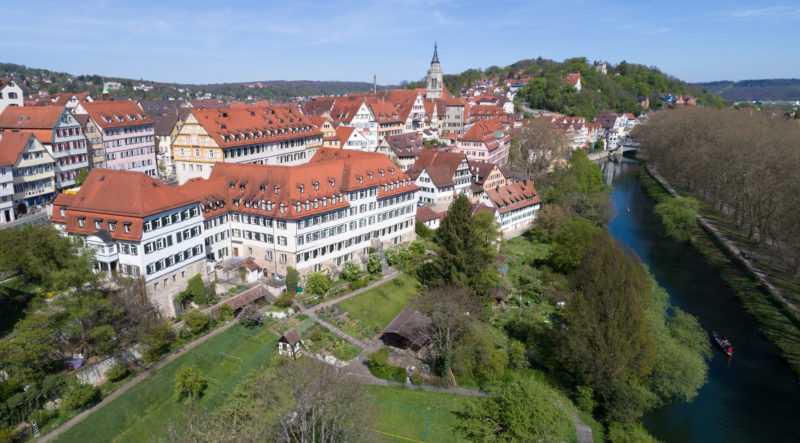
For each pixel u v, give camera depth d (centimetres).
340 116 17938
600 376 6862
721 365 7994
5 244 6919
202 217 8256
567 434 6266
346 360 7338
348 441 5381
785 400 7181
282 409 5725
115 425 5716
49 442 5334
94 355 6356
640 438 6112
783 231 10744
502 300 9650
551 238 12825
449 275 9106
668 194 17412
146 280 7244
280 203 8569
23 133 10106
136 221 7094
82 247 6925
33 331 5709
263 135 12269
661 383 7062
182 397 6181
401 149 16600
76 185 11562
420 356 7688
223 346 7144
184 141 11431
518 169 18075
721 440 6431
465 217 9056
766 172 12112
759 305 9606
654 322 7850
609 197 15325
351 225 9825
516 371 7550
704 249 12569
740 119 16900
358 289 9275
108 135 12594
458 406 6675
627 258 8031
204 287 8000
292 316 8112
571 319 7331
